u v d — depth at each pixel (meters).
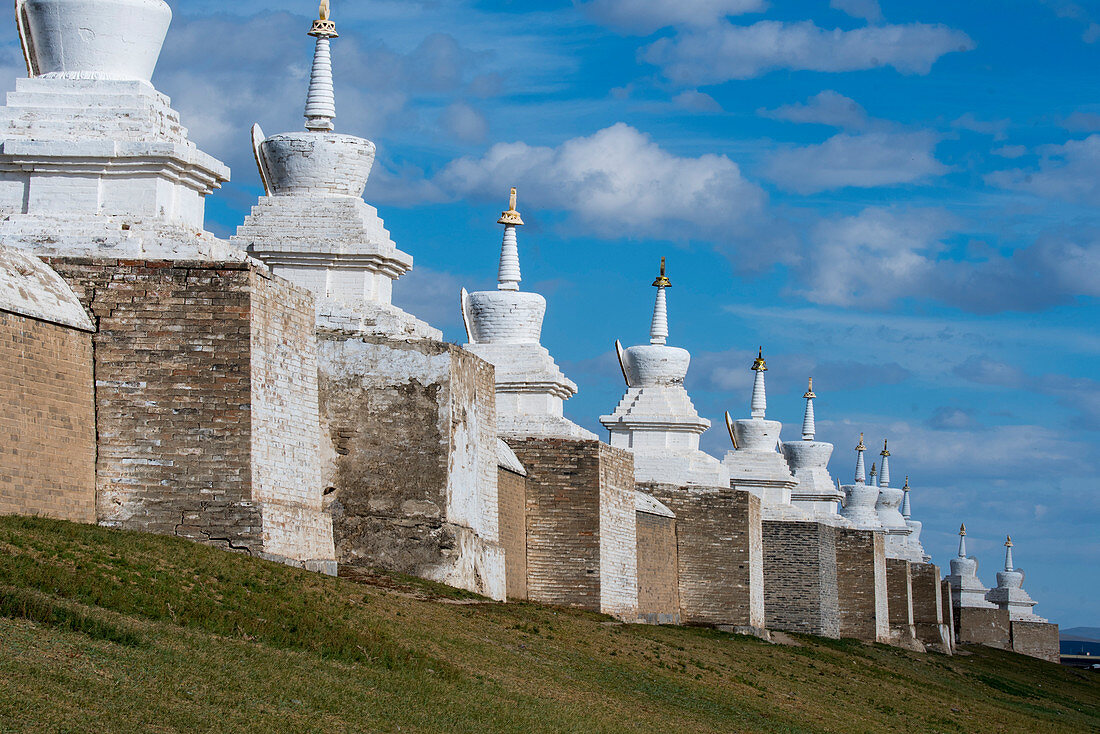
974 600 195.25
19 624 35.34
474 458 67.00
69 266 50.56
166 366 50.31
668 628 85.62
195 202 56.19
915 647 140.75
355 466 62.72
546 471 80.44
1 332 45.44
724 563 100.88
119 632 36.47
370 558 62.00
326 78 69.06
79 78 54.53
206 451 50.09
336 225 66.38
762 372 126.25
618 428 106.12
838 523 132.62
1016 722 81.69
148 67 55.81
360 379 63.19
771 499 122.25
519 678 46.50
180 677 34.88
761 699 60.16
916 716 71.25
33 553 40.78
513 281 88.19
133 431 50.09
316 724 34.44
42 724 29.66
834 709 64.81
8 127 53.94
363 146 68.06
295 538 52.50
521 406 84.56
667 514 98.81
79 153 53.22
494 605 60.94
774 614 111.62
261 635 40.81
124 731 30.52
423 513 62.25
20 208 53.75
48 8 54.31
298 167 67.25
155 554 44.69
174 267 50.66
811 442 140.25
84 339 49.81
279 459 52.47
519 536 78.06
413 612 50.91
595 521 79.81
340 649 41.78
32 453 46.62
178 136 55.44
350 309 65.19
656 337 107.31
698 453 105.69
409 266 69.38
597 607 79.19
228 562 46.81
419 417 62.78
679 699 52.81
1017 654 173.50
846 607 125.88
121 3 54.34
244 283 50.62
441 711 38.78
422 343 63.25
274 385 52.34
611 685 50.97
